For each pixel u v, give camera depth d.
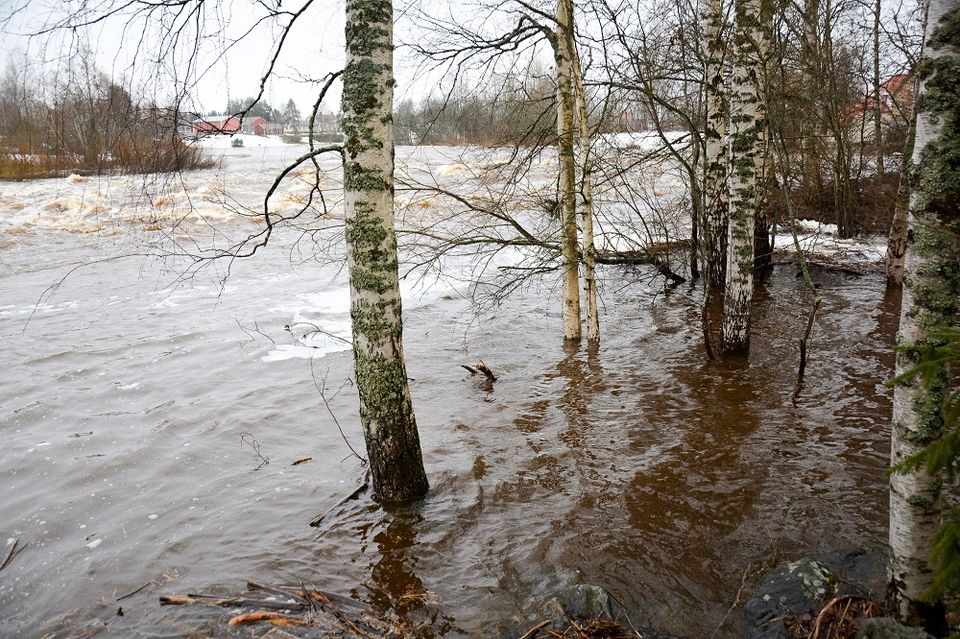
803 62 13.01
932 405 3.01
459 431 6.93
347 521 5.29
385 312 5.10
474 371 8.34
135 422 7.25
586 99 9.20
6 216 19.14
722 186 12.23
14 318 11.25
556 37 8.49
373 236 4.89
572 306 9.70
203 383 8.36
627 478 5.83
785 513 5.14
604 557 4.70
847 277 13.21
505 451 6.45
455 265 15.10
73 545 5.07
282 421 7.25
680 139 10.02
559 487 5.73
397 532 5.13
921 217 2.97
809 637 3.56
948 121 2.85
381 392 5.27
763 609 3.92
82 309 11.82
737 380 8.04
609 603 4.11
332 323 10.89
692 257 13.46
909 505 3.13
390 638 3.95
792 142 15.76
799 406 7.18
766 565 4.50
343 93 4.72
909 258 3.05
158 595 4.45
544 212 10.48
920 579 3.16
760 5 7.65
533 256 10.53
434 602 4.31
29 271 14.56
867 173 18.58
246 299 12.50
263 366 8.96
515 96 8.95
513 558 4.75
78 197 20.89
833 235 16.39
